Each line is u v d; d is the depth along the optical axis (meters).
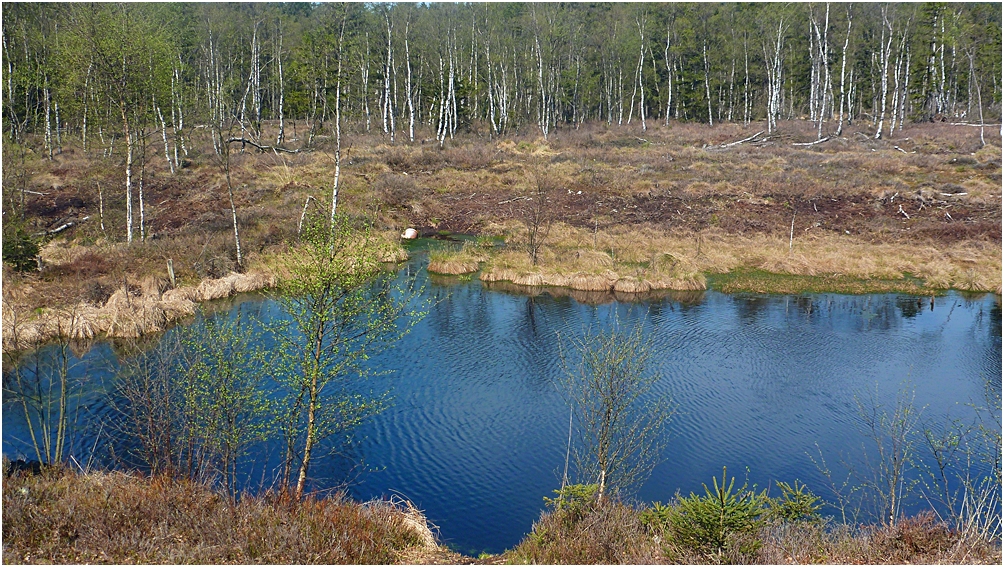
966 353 19.53
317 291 9.99
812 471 12.95
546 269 28.62
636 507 11.46
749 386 17.06
